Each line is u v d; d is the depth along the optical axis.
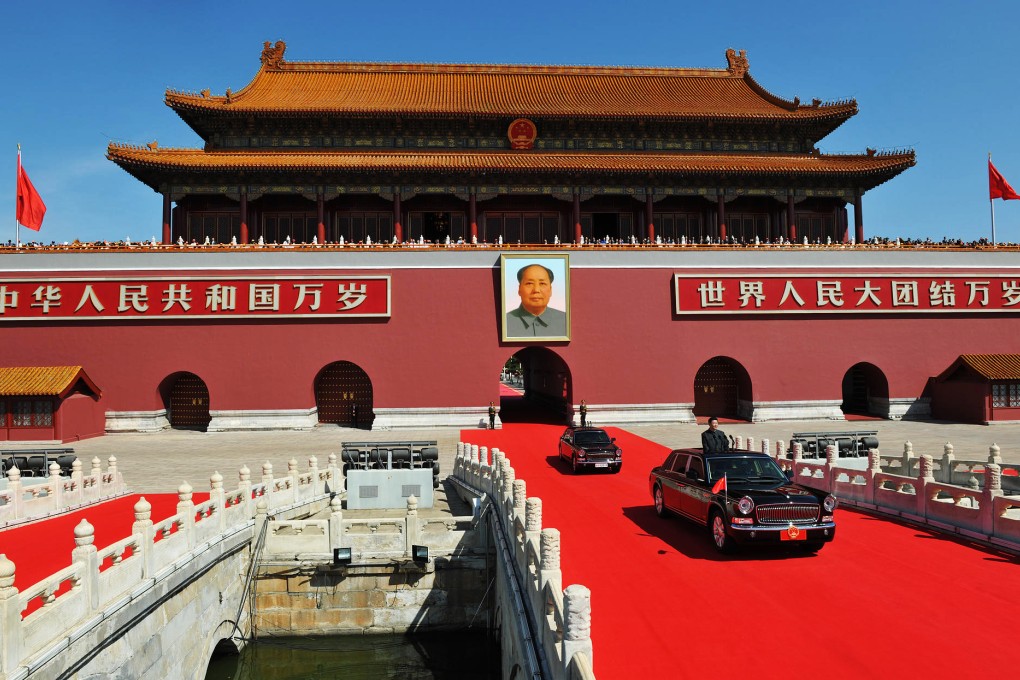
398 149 48.53
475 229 45.72
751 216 50.94
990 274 44.78
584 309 42.38
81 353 39.97
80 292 40.00
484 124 48.78
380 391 41.16
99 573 12.34
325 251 41.31
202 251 40.69
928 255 44.62
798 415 43.31
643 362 42.53
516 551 13.72
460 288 41.91
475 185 45.94
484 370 41.72
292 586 19.12
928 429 39.06
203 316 40.47
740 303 43.25
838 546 14.64
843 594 11.54
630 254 42.84
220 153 46.25
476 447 25.11
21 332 39.81
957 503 15.64
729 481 14.84
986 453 29.77
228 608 18.03
